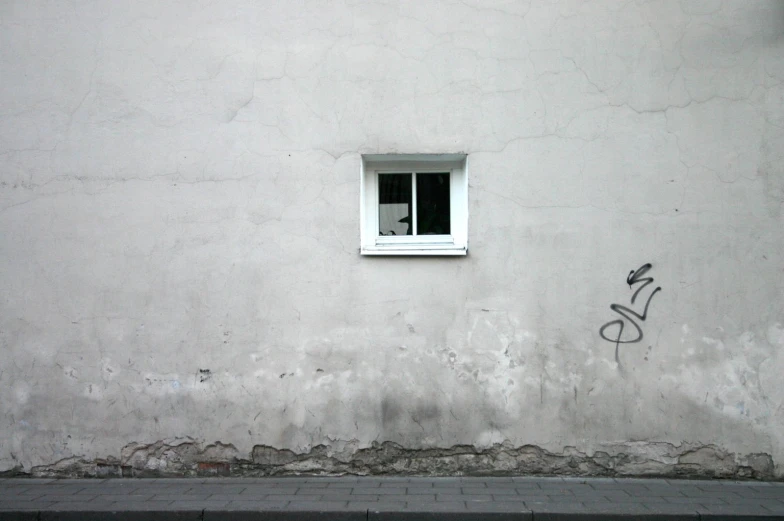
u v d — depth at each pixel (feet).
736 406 20.74
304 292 21.18
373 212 22.09
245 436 21.08
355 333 21.12
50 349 21.24
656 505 18.11
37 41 21.63
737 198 20.98
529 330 21.03
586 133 21.22
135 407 21.17
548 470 20.86
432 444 20.97
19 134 21.49
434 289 21.15
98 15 21.65
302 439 21.02
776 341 20.74
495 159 21.27
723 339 20.84
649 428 20.80
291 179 21.36
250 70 21.53
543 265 21.08
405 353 21.04
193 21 21.61
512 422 20.94
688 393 20.80
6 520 17.70
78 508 17.99
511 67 21.39
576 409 20.89
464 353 21.03
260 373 21.12
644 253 21.03
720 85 21.13
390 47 21.52
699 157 21.08
